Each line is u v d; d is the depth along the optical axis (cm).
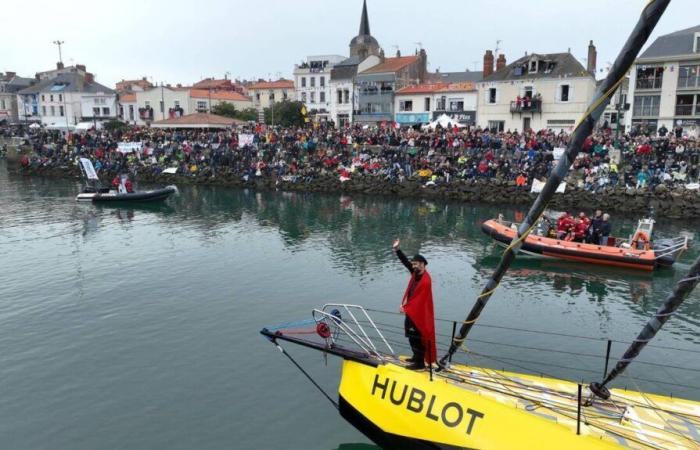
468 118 6981
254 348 1844
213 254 3120
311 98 9925
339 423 1402
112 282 2595
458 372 1202
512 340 1909
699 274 926
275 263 2917
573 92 6166
